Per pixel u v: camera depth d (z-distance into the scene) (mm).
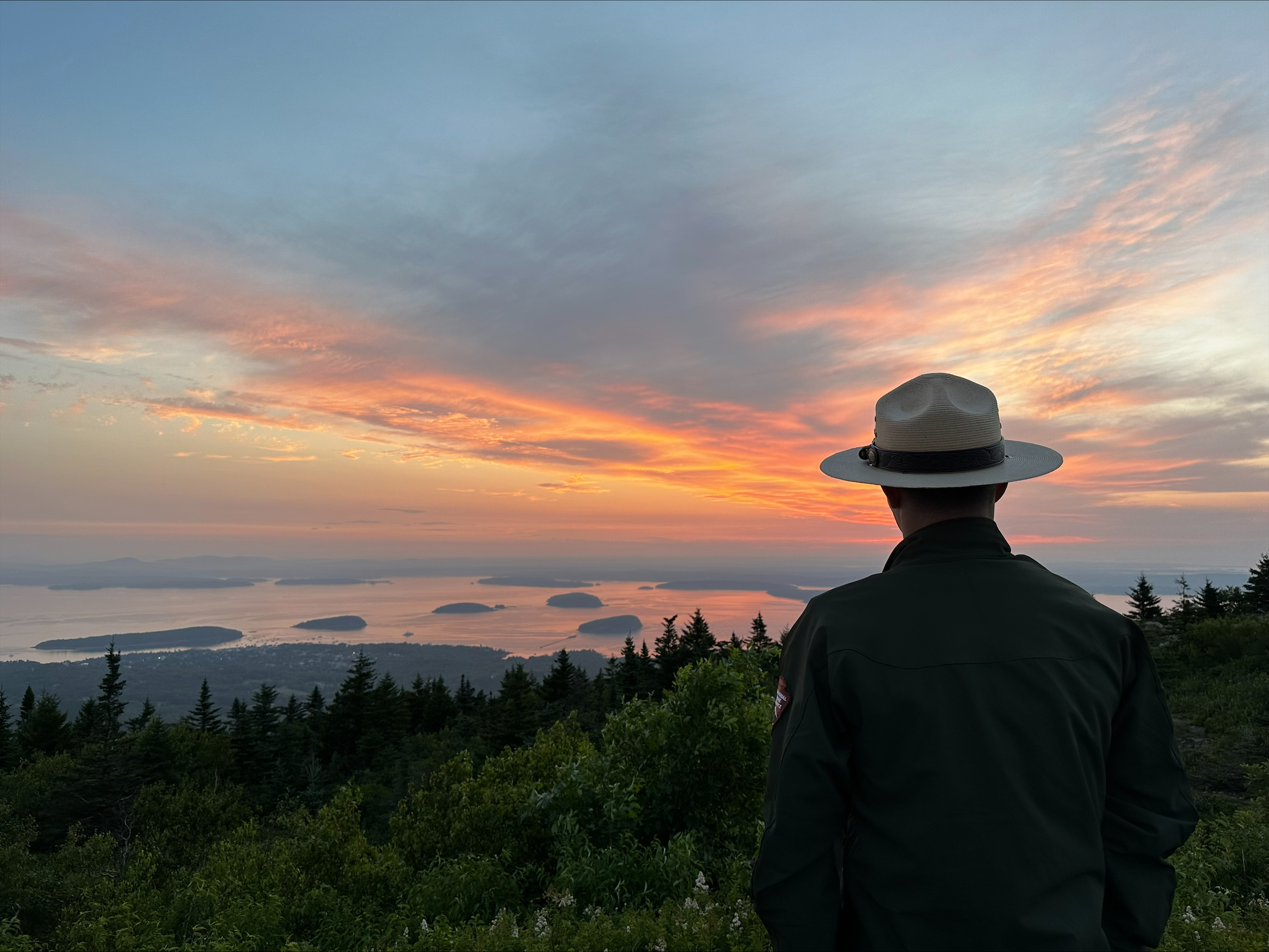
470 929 4535
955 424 1521
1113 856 1330
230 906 5930
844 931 1286
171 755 42125
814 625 1442
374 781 45656
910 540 1544
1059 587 1436
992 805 1192
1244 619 20969
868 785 1282
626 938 4047
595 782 6316
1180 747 12523
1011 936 1132
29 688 67250
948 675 1276
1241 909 5129
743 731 6168
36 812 33062
